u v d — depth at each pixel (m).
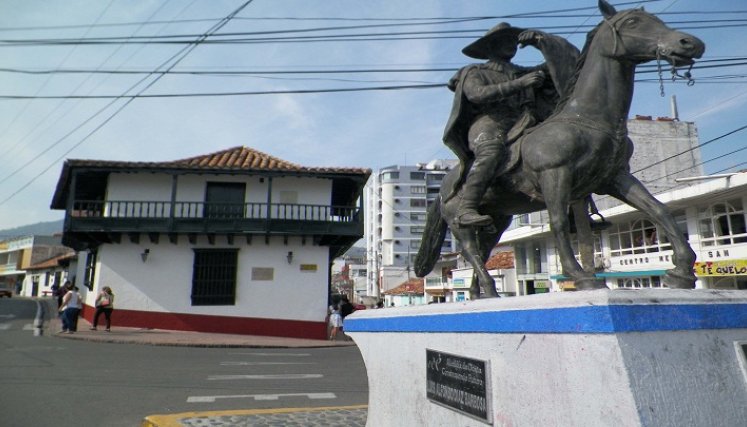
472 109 3.18
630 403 1.44
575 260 2.41
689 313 1.67
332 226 17.62
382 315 3.31
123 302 16.62
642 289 1.70
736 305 1.77
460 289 30.81
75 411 5.50
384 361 3.23
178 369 8.80
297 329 17.31
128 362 9.38
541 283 21.69
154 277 16.94
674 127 20.30
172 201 16.81
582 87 2.60
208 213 17.53
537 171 2.62
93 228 16.14
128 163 16.62
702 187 13.69
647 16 2.43
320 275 17.88
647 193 2.55
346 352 13.01
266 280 17.50
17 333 13.96
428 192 75.19
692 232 14.97
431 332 2.66
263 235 17.38
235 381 7.73
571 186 2.53
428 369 2.67
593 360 1.59
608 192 2.75
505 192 3.04
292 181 18.45
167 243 17.25
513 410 1.96
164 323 16.66
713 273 13.98
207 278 17.20
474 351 2.26
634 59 2.45
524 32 2.97
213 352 11.92
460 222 2.93
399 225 72.88
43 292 46.41
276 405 5.95
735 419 1.57
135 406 5.79
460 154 3.21
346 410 5.19
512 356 1.99
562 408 1.70
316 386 7.44
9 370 8.00
